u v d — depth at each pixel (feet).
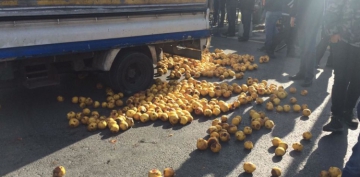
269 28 32.65
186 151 15.08
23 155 14.62
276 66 30.71
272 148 15.51
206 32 25.44
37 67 18.93
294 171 13.65
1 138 16.08
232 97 22.43
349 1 14.85
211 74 26.91
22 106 20.10
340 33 15.35
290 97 22.61
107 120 17.37
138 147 15.42
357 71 16.24
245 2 40.91
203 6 24.88
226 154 14.88
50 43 17.28
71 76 25.68
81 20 18.34
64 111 19.60
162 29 22.31
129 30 20.52
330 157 14.80
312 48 23.97
